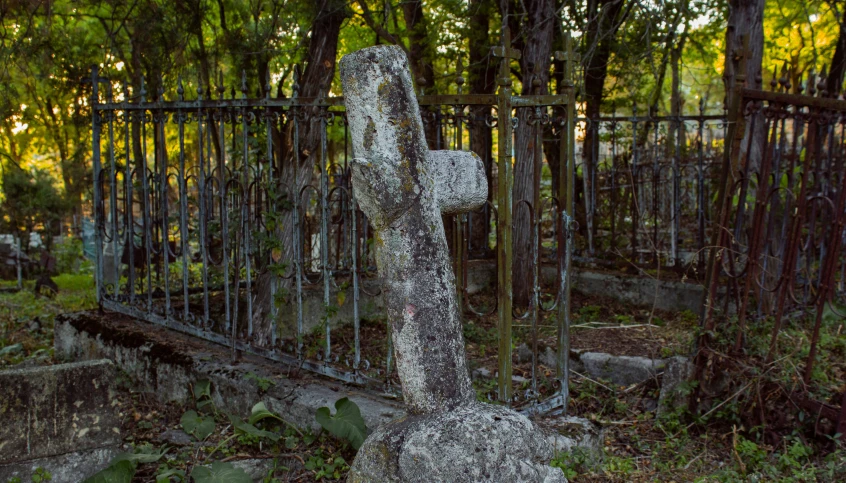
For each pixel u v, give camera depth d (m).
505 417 2.62
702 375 4.60
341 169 7.31
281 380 4.59
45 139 13.82
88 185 10.96
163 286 7.86
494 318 7.34
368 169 2.56
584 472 3.83
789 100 4.47
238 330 5.80
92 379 3.63
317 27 6.06
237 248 4.95
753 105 4.42
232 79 8.73
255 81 8.30
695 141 10.74
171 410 4.90
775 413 4.31
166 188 5.54
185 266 5.45
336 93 11.39
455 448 2.44
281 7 7.30
